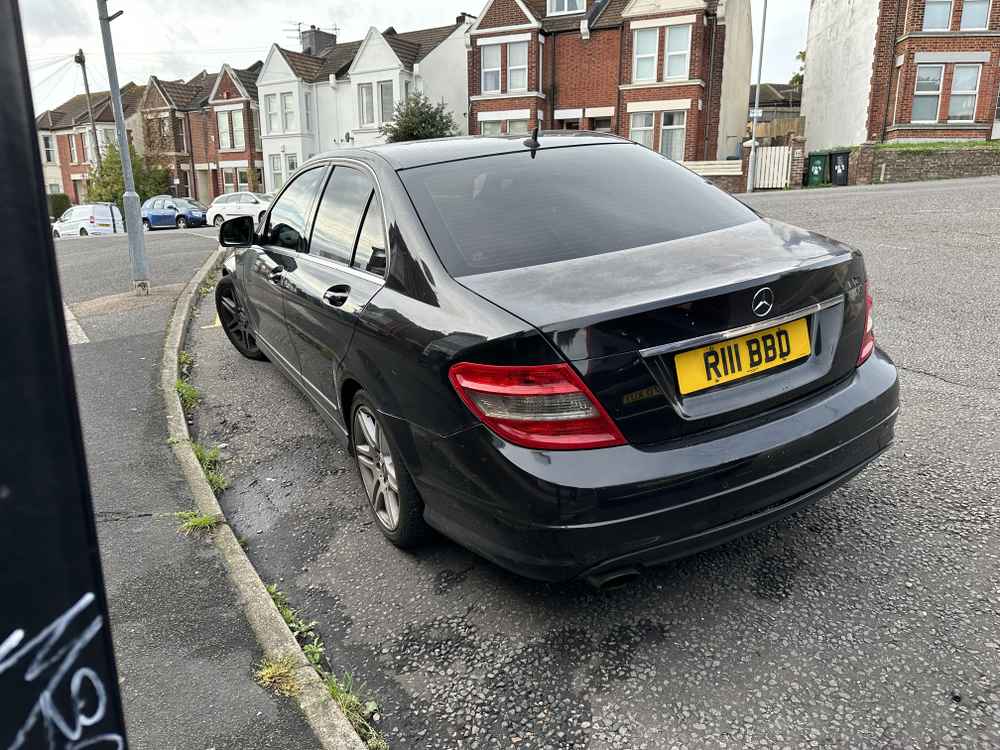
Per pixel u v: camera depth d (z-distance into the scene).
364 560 2.95
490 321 2.15
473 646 2.39
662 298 2.11
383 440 2.90
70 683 0.84
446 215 2.71
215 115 42.72
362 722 2.08
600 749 1.95
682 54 26.86
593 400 2.06
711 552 2.82
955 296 6.40
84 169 53.25
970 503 3.03
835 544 2.81
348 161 3.48
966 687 2.08
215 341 6.52
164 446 4.04
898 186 18.34
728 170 24.59
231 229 4.57
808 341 2.44
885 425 2.60
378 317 2.64
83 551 0.83
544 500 2.06
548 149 3.21
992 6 23.23
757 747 1.92
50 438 0.79
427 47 35.03
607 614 2.50
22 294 0.75
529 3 30.86
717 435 2.21
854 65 27.28
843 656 2.23
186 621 2.52
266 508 3.46
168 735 2.02
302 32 40.84
